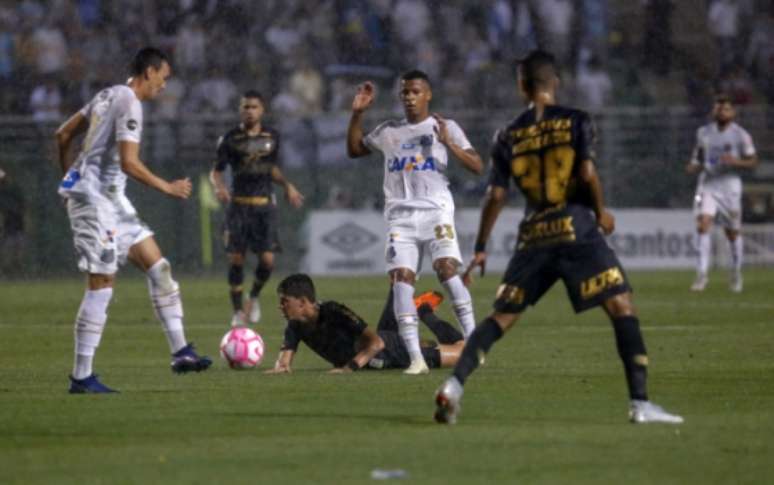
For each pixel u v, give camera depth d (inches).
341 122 3858.3
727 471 897.5
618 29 4586.6
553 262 1061.1
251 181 2383.1
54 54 4065.0
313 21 4357.8
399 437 1034.7
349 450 976.3
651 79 4534.9
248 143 2370.8
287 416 1151.0
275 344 1993.1
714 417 1135.0
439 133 1499.8
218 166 2390.5
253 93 2391.7
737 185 3075.8
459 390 1081.4
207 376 1483.8
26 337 2092.8
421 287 3216.0
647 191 3991.1
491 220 1098.1
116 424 1107.3
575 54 4505.4
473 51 4414.4
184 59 4175.7
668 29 4564.5
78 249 1323.8
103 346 1930.4
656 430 1060.5
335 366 1539.1
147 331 2176.4
